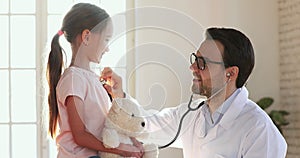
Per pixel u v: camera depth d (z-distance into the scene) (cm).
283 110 491
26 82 490
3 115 489
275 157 242
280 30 497
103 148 212
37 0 489
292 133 482
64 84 218
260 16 498
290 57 483
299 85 470
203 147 251
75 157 216
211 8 492
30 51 491
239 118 247
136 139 214
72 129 214
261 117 245
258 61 498
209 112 251
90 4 221
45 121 237
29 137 488
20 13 490
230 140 246
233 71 245
